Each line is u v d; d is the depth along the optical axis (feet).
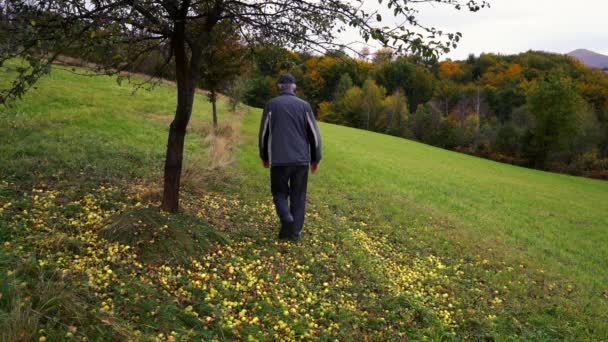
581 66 275.59
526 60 296.10
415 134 235.81
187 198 23.65
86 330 9.32
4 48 12.58
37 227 15.28
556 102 159.12
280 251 18.78
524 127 192.03
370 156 72.33
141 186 24.18
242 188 29.37
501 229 34.40
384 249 22.90
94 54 15.37
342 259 19.12
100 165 26.78
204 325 11.66
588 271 26.07
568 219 47.42
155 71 20.98
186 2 16.15
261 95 176.45
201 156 37.63
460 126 215.92
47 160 25.52
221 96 116.57
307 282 16.29
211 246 16.87
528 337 15.14
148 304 11.44
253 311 13.08
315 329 13.12
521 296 19.10
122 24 13.99
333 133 109.40
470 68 320.91
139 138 39.81
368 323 14.17
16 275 10.43
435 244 25.21
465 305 17.12
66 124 38.88
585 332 16.21
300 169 18.98
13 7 12.88
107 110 50.62
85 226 16.47
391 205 33.40
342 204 30.81
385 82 265.34
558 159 181.78
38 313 9.09
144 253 14.79
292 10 16.87
